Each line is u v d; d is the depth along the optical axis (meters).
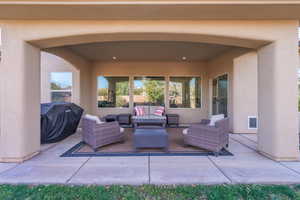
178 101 8.28
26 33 3.32
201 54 6.79
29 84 3.53
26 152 3.44
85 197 2.24
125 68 8.20
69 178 2.66
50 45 3.73
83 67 7.41
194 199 2.23
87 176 2.73
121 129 4.73
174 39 3.67
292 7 2.83
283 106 3.35
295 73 3.34
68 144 4.59
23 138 3.37
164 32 3.32
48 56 7.28
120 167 3.07
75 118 5.61
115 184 2.53
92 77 8.19
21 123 3.35
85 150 4.05
